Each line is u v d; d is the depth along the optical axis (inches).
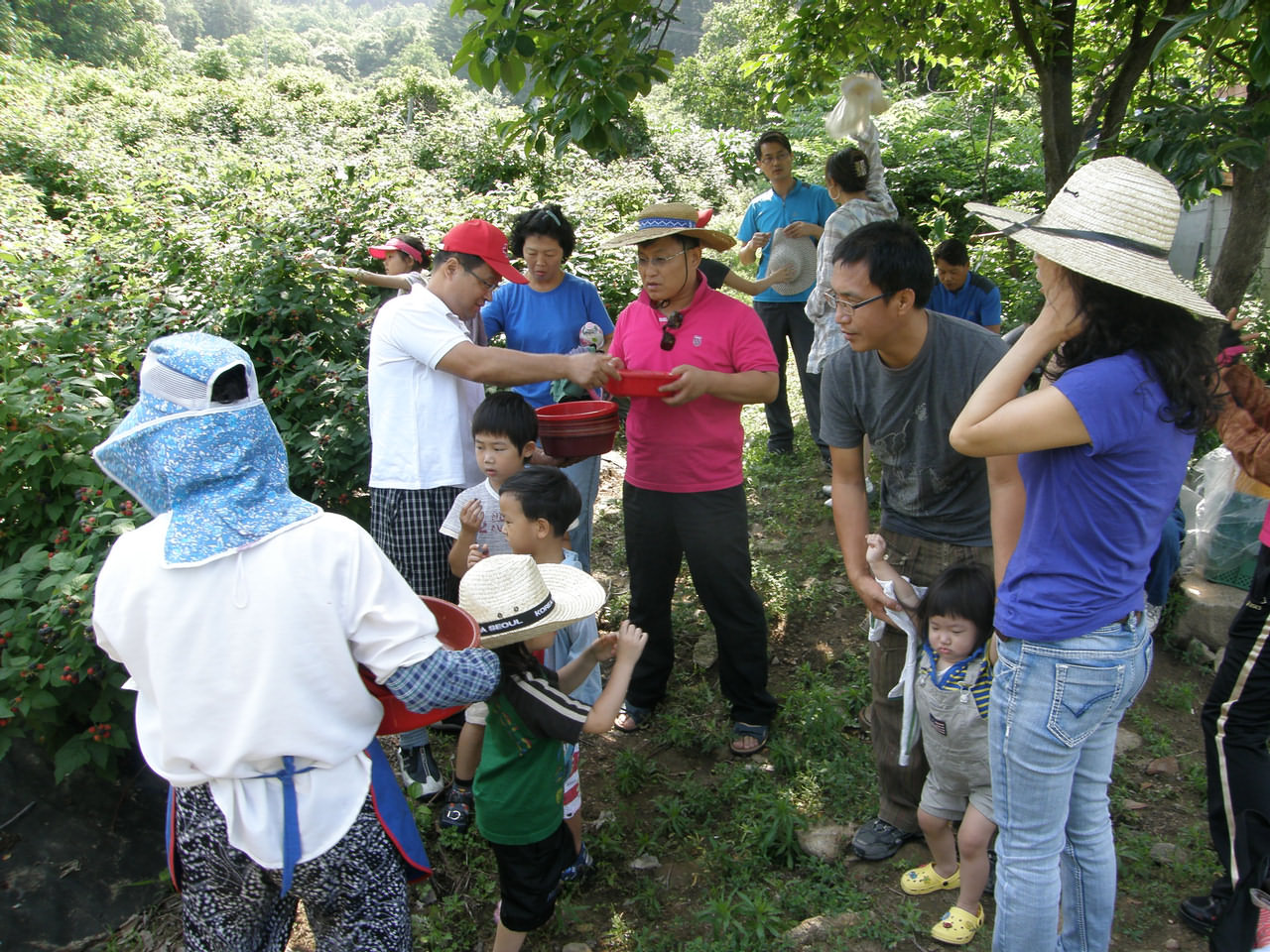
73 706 118.0
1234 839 98.0
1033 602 81.4
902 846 122.7
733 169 866.1
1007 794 86.7
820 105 684.7
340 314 191.3
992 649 96.9
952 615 97.6
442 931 110.3
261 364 182.5
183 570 67.9
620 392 128.3
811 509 224.5
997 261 363.9
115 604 69.6
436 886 117.6
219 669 68.9
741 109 1232.8
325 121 888.9
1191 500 180.4
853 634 176.1
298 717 70.2
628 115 145.6
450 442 129.3
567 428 136.6
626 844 126.3
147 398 69.6
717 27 1702.8
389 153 639.1
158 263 229.1
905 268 95.3
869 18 226.2
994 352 99.7
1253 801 104.7
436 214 314.7
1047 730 82.3
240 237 202.2
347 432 168.6
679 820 127.3
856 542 112.8
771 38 276.8
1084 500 78.0
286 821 72.0
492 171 548.7
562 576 103.9
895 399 103.8
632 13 145.6
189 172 515.2
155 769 72.9
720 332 132.9
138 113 833.5
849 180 191.9
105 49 1978.3
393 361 127.1
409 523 129.0
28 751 121.4
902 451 107.3
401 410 127.7
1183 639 166.7
